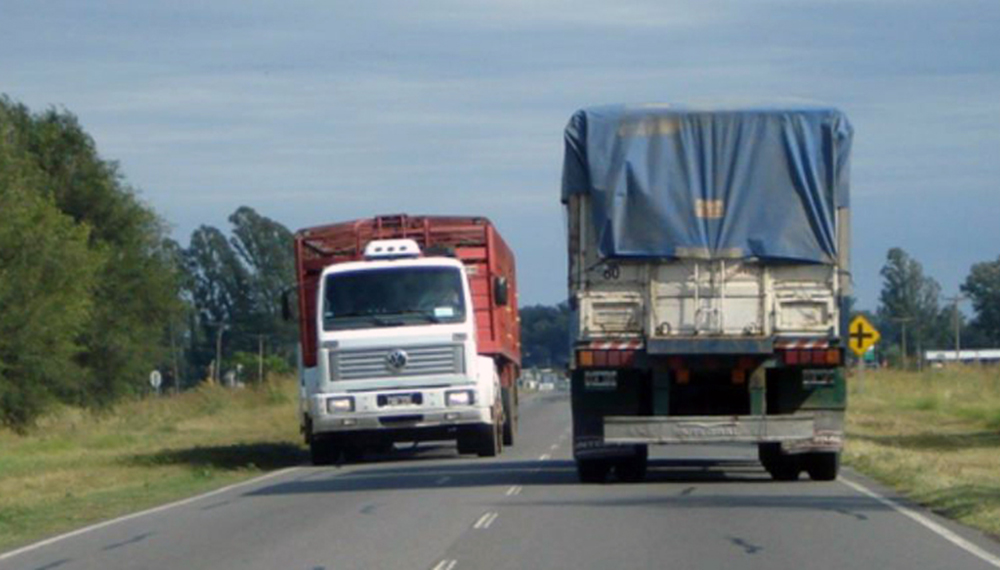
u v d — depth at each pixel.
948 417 62.22
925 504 25.72
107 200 93.25
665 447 44.94
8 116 90.12
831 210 27.91
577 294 28.33
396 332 38.72
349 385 38.75
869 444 41.72
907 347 167.38
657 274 28.16
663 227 27.86
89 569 19.59
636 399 28.89
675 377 28.45
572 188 28.34
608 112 28.20
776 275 28.08
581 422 29.03
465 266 41.34
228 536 22.97
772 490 28.61
